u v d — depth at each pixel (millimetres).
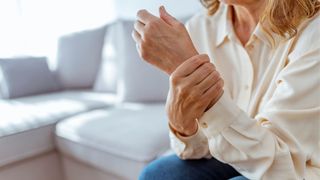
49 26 2986
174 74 479
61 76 2299
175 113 518
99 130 1331
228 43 762
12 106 1742
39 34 2982
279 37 641
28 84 2104
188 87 475
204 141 670
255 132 514
